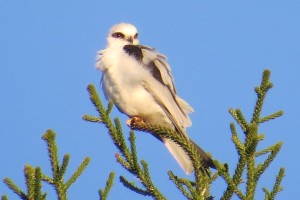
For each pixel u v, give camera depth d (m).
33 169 7.06
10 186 7.27
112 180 7.91
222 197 7.83
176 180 8.72
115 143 8.70
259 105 8.41
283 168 8.15
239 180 7.78
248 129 7.90
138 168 8.55
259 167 7.89
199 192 8.24
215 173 9.44
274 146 7.99
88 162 7.69
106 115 8.70
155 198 8.55
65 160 7.43
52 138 7.40
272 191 8.14
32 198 7.02
